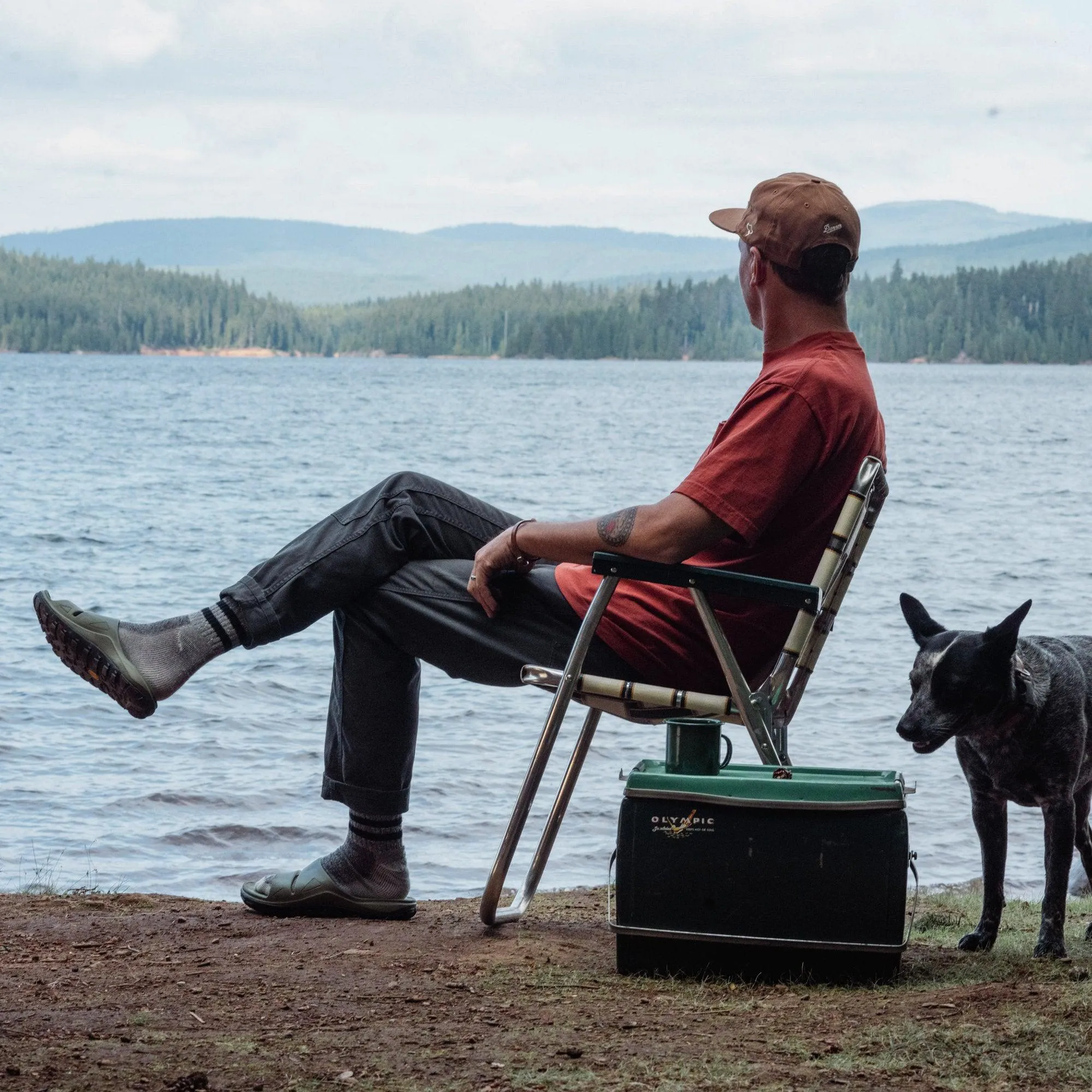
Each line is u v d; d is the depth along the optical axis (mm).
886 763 9914
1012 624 3748
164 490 33188
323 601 3842
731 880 3357
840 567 3633
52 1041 2764
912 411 92562
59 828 8406
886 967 3316
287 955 3662
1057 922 3867
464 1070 2602
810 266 3643
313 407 86000
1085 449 55469
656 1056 2686
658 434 62375
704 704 3510
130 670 3666
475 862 7887
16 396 93688
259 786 9422
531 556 3691
